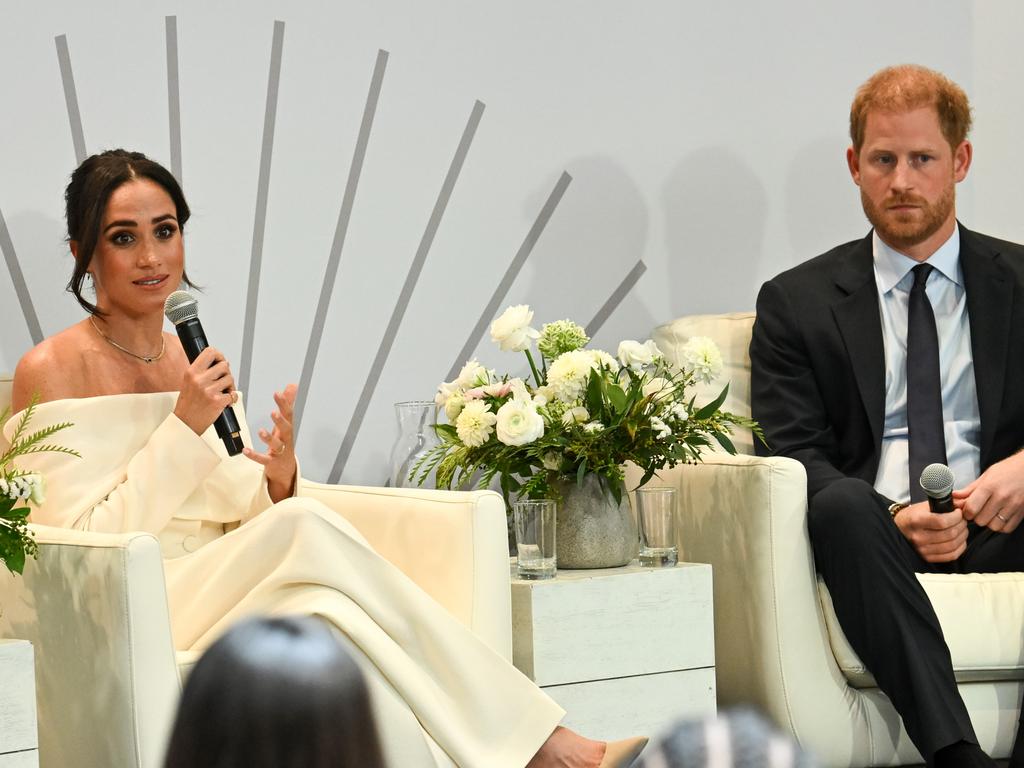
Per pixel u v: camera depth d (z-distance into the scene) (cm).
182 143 1095
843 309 1055
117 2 1072
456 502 839
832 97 1337
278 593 765
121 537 709
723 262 1296
